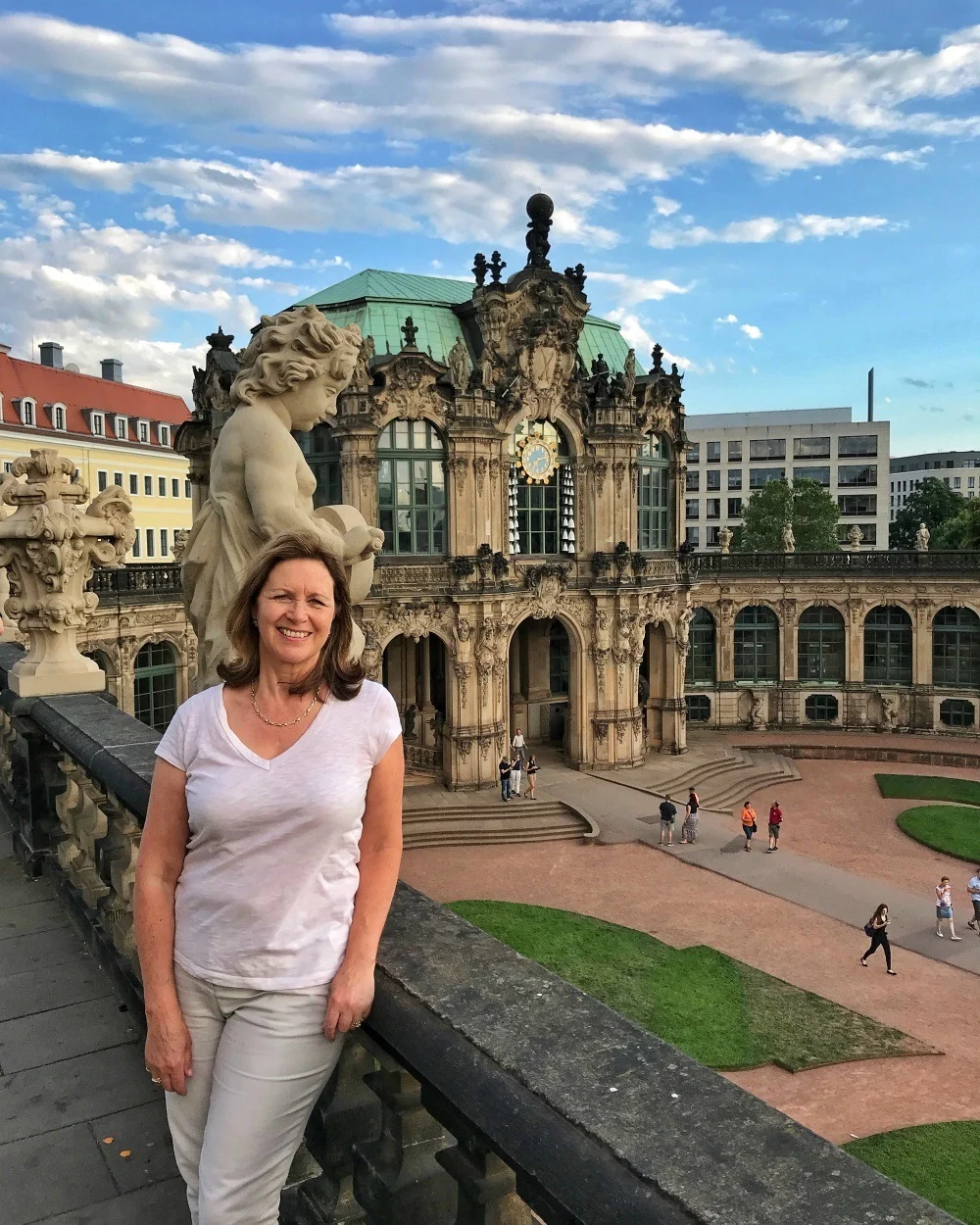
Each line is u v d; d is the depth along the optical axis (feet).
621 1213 10.65
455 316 200.03
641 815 176.24
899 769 224.94
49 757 41.09
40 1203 22.26
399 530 179.32
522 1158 12.05
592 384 196.54
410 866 155.02
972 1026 104.94
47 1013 30.14
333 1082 18.26
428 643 200.95
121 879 30.07
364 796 15.61
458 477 179.42
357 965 15.23
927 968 119.65
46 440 301.84
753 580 252.42
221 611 30.96
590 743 200.34
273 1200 15.49
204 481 188.55
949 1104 88.89
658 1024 102.32
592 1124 11.85
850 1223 9.96
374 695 16.29
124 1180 23.00
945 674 246.68
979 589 238.89
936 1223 9.98
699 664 258.57
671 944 125.39
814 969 119.03
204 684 32.42
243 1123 14.90
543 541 193.67
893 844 170.50
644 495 205.77
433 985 15.53
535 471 189.47
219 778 15.25
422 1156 16.98
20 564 42.93
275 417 31.86
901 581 245.04
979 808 192.44
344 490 175.83
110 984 31.96
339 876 15.64
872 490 526.16
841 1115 87.04
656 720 216.74
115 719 35.01
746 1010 106.42
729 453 538.47
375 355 186.09
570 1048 13.61
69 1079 26.78
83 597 43.88
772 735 249.96
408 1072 16.60
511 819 172.35
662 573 207.10
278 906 15.14
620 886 146.61
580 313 190.08
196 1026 15.64
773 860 158.10
